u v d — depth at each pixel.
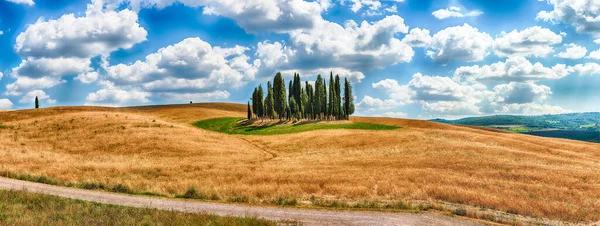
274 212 18.94
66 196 21.20
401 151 55.19
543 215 20.61
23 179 27.39
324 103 123.25
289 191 25.80
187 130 71.06
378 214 19.03
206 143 60.94
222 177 33.00
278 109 121.31
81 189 24.39
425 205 22.41
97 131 63.69
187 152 52.97
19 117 83.62
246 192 25.16
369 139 69.31
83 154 50.47
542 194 25.89
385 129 92.12
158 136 61.50
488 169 37.22
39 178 27.11
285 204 21.70
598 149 69.75
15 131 63.16
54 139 58.50
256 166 42.22
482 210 21.80
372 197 24.58
